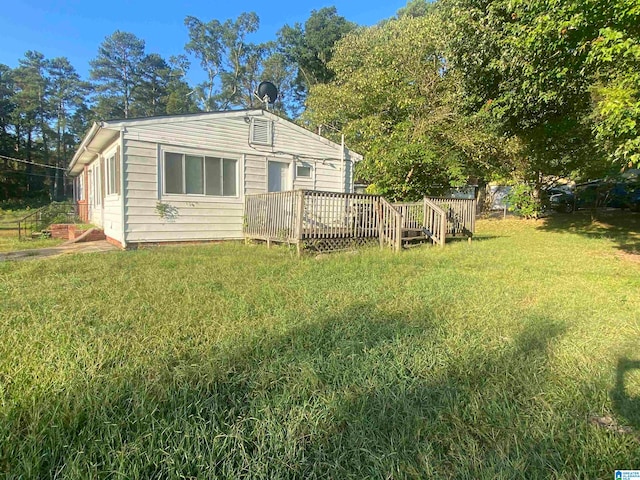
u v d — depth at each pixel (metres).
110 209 9.14
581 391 1.97
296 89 33.44
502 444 1.55
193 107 38.53
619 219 14.66
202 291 3.96
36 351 2.32
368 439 1.56
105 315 3.08
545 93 7.22
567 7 5.13
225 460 1.44
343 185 11.20
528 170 14.44
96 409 1.70
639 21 4.82
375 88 13.16
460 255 7.27
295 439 1.54
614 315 3.38
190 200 8.55
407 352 2.42
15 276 4.62
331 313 3.24
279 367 2.17
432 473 1.38
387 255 7.03
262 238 8.27
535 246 8.95
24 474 1.32
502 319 3.18
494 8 7.13
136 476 1.34
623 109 4.94
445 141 12.48
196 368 2.12
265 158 9.66
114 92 38.75
